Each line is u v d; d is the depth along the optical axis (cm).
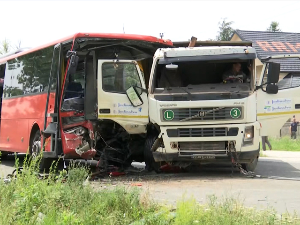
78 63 1159
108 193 720
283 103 1120
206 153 1084
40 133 1269
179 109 1082
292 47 3947
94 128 1138
